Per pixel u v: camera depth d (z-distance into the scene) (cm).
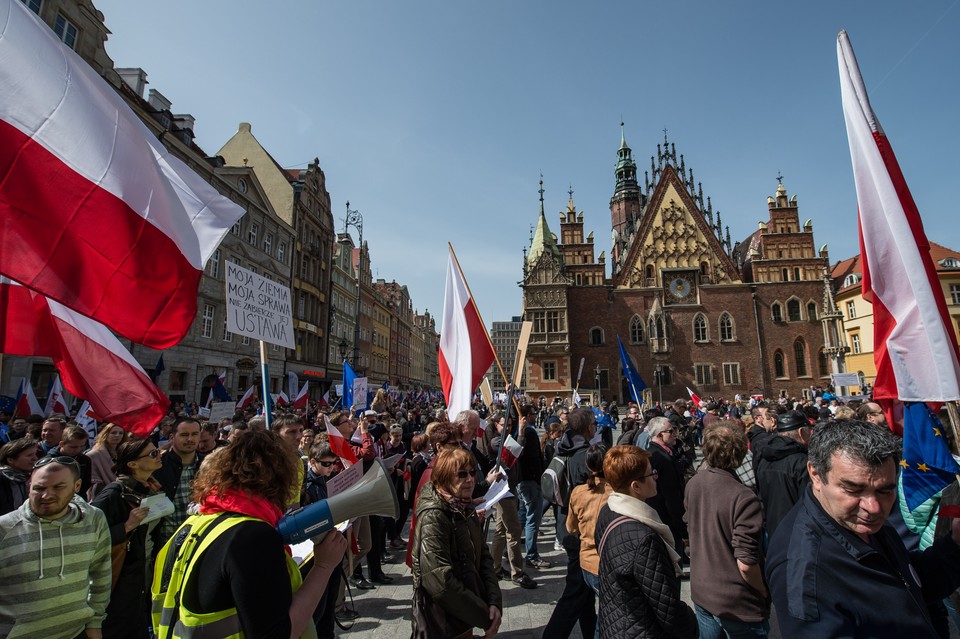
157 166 450
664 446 650
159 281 434
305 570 346
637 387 1666
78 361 517
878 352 429
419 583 366
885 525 268
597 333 4903
